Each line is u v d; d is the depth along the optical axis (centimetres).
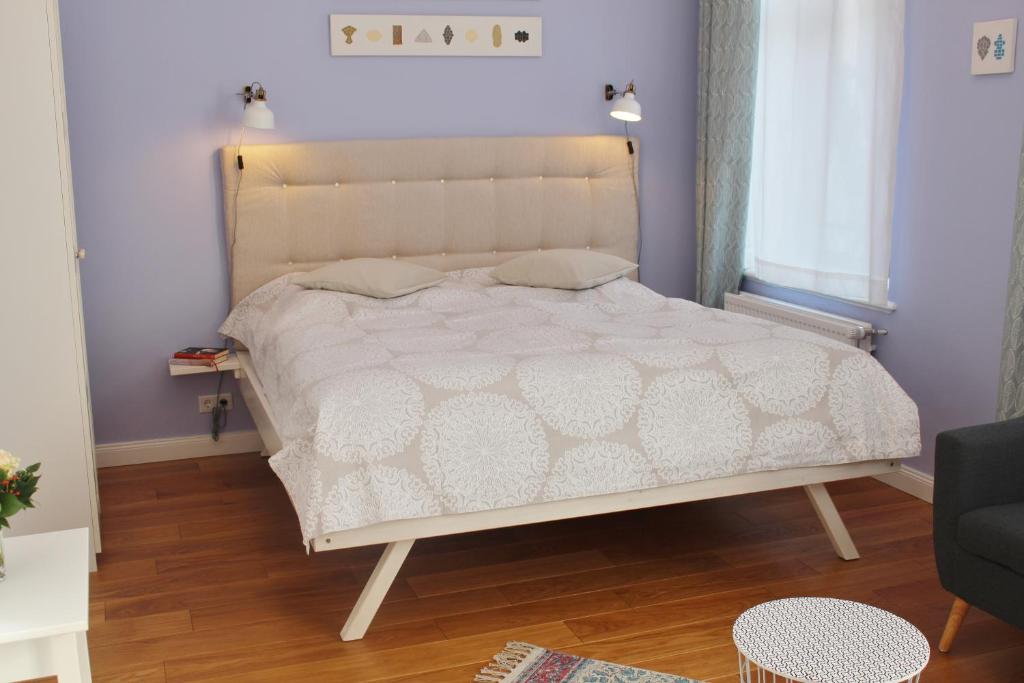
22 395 301
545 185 453
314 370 294
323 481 254
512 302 396
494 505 270
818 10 394
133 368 418
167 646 262
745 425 292
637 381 287
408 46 430
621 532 339
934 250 353
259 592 294
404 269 405
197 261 419
